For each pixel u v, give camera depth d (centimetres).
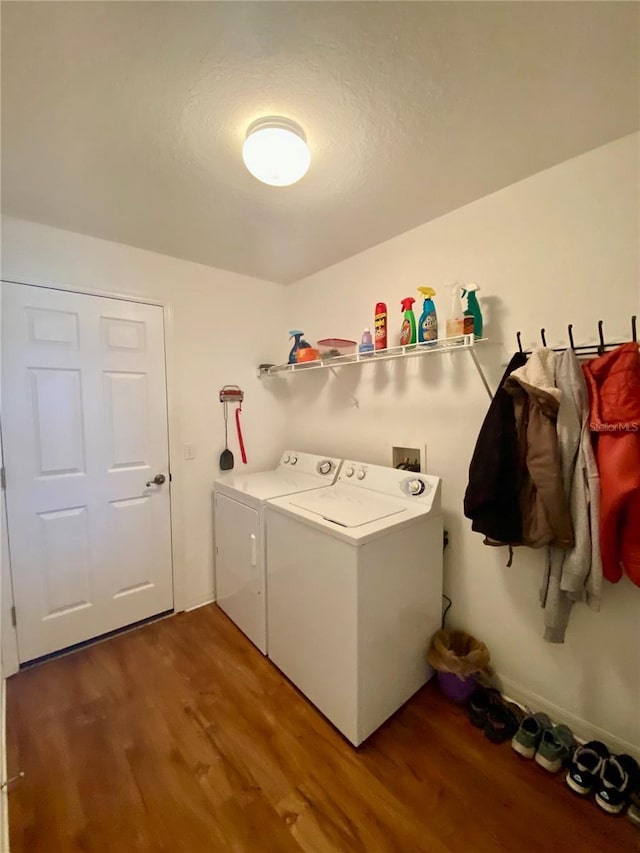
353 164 138
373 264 209
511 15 85
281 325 275
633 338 127
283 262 232
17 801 122
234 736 147
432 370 185
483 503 137
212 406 242
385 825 116
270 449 271
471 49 93
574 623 143
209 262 231
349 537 137
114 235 193
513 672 162
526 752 138
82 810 120
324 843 112
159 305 218
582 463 127
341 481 214
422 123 118
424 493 173
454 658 157
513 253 153
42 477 185
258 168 123
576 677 144
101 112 110
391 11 84
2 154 129
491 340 161
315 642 157
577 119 117
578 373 130
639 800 117
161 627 217
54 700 164
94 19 84
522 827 116
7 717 154
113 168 138
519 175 147
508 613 162
